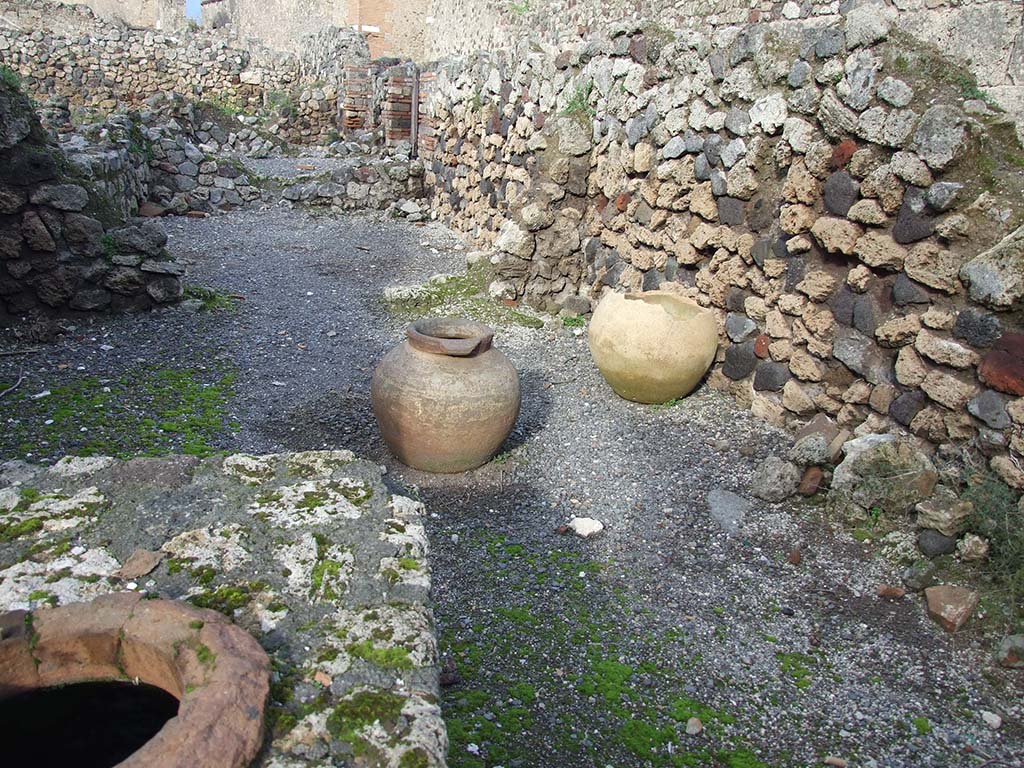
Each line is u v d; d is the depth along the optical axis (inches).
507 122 329.4
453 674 115.9
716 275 212.7
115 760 72.6
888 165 160.6
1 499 87.0
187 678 62.6
